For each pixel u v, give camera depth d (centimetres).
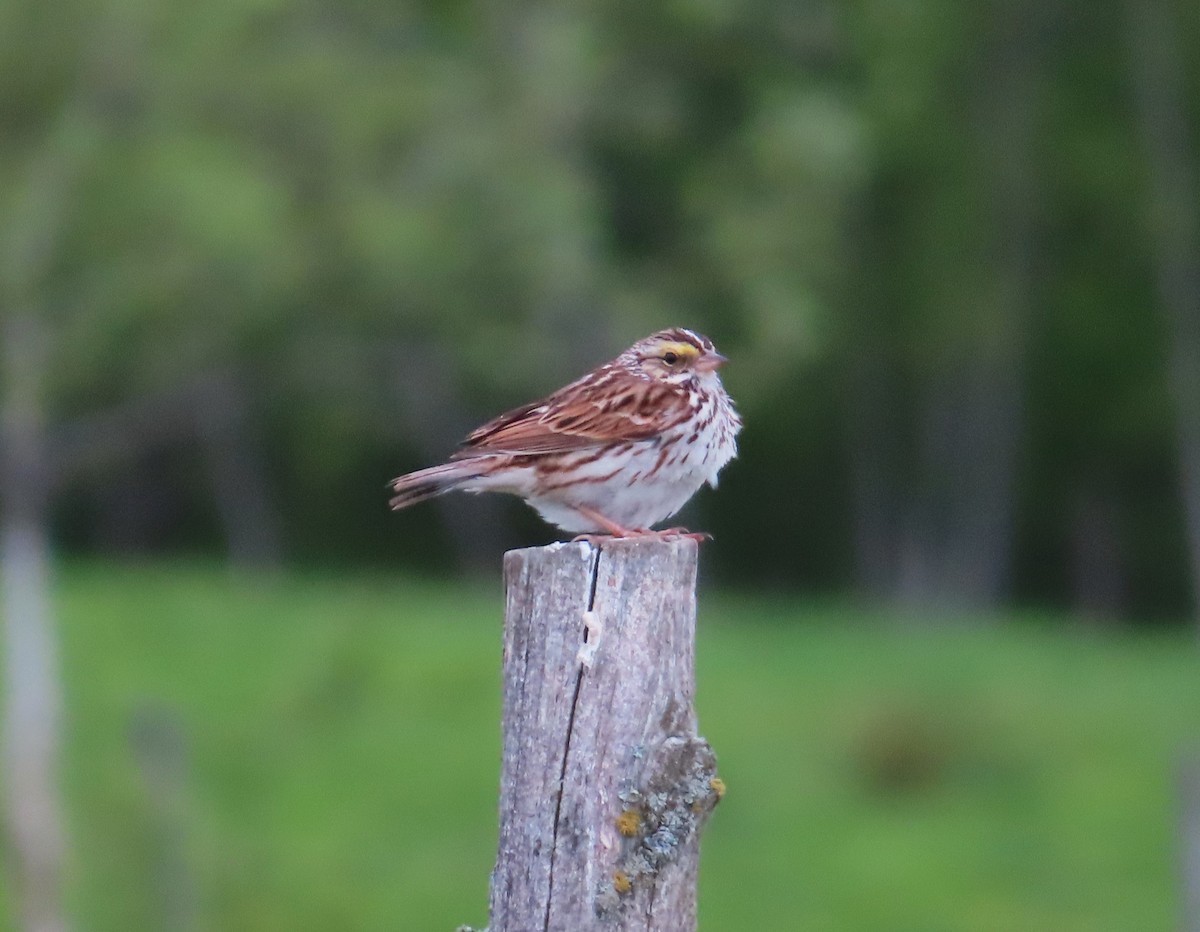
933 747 2211
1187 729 2306
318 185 1823
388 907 1880
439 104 2020
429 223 1973
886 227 3903
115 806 1969
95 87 1578
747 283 2666
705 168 2880
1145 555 4156
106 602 2712
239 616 2664
